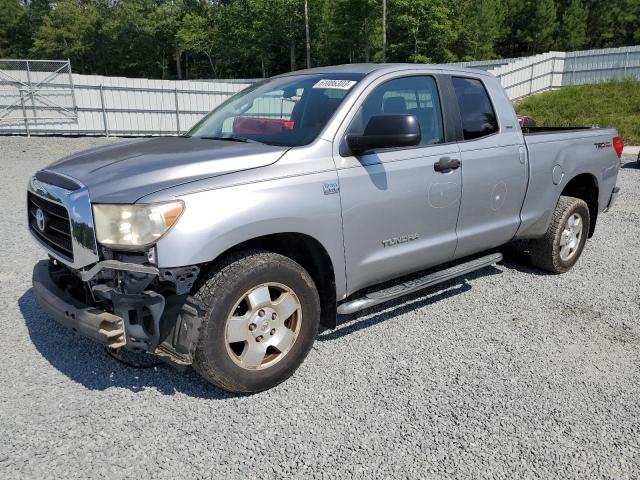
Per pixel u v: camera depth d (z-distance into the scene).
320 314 3.54
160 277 2.69
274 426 2.84
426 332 4.00
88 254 2.80
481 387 3.25
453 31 55.94
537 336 3.96
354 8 58.31
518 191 4.57
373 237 3.56
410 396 3.14
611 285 5.04
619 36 71.25
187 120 23.73
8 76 19.67
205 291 2.86
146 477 2.45
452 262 4.82
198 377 3.32
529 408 3.04
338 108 3.45
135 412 2.94
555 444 2.74
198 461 2.56
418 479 2.47
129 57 79.25
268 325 3.10
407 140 3.12
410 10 53.00
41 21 88.19
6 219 7.30
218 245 2.79
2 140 17.20
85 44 79.38
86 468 2.49
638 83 27.94
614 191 5.77
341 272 3.44
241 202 2.88
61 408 2.96
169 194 2.73
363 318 4.23
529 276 5.26
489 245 4.54
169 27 77.06
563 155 4.98
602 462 2.61
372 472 2.51
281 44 68.38
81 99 21.12
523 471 2.54
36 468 2.48
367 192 3.45
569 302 4.61
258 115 3.89
